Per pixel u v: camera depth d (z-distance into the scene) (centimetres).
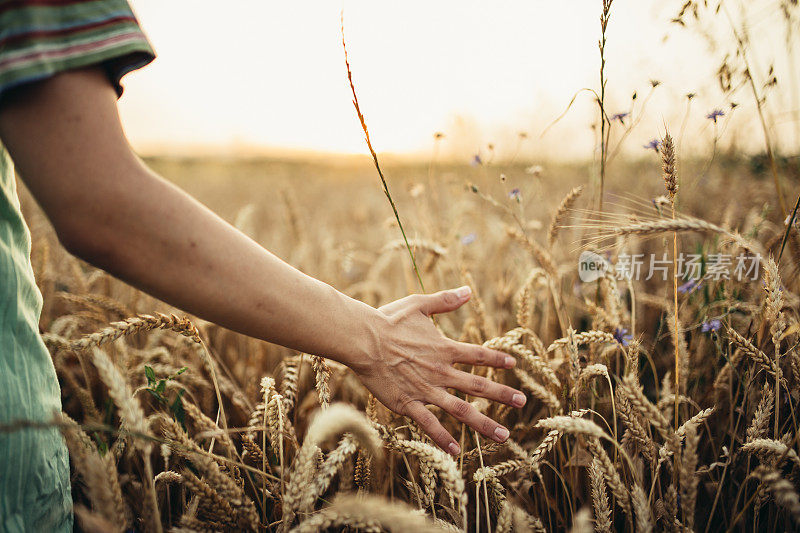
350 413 83
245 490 137
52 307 247
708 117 159
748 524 132
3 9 63
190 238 77
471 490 144
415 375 113
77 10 68
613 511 131
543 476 150
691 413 155
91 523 74
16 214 89
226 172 1169
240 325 87
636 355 129
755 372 134
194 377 171
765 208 173
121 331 108
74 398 181
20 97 65
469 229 316
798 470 114
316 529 80
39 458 89
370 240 434
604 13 131
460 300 124
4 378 82
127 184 70
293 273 93
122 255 73
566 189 359
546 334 194
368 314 108
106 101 71
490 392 116
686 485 91
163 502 138
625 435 132
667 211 148
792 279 161
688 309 178
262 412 129
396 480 154
